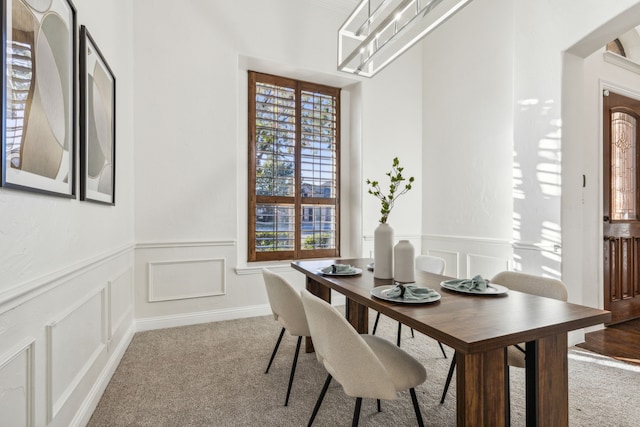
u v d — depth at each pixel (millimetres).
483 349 970
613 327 3084
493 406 1095
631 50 3398
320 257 3998
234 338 2742
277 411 1737
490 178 3367
